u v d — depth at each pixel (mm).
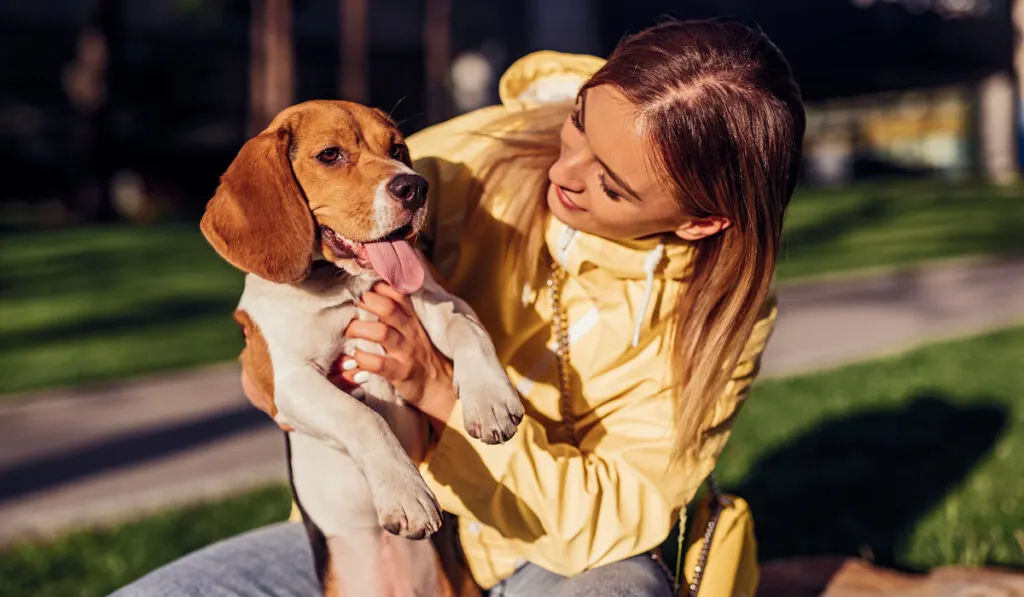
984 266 11992
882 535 4195
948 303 9812
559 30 24859
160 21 24672
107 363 7660
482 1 27641
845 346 7969
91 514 4711
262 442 5742
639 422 2527
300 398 2346
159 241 15273
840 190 22750
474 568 2576
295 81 27812
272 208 2441
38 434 5965
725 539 2613
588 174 2357
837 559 3621
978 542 4020
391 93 28641
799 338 8305
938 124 32219
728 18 2658
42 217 22422
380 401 2516
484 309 2676
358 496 2525
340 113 2598
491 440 2229
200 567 2555
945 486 4707
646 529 2422
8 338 8711
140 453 5582
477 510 2391
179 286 11367
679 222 2408
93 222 20766
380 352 2500
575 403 2619
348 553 2551
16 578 4023
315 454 2564
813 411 6031
